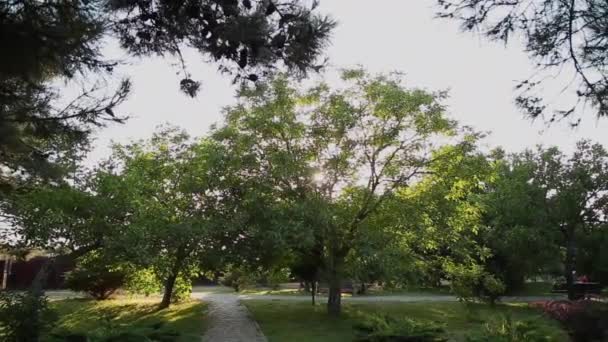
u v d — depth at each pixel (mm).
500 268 23875
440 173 17438
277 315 17875
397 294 28469
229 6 4012
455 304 21531
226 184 16797
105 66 5637
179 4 4223
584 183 24297
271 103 17172
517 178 24453
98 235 14547
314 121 17516
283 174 16297
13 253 14172
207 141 18344
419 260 17078
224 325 15789
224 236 16453
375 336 11445
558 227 24484
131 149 18766
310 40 4203
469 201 19469
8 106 6184
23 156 8164
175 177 17500
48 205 13648
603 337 11992
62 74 5711
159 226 15539
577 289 27281
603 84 5199
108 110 6785
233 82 4637
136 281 20516
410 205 16891
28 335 9477
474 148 17328
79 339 10164
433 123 17047
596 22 4938
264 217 15742
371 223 17031
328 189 17484
